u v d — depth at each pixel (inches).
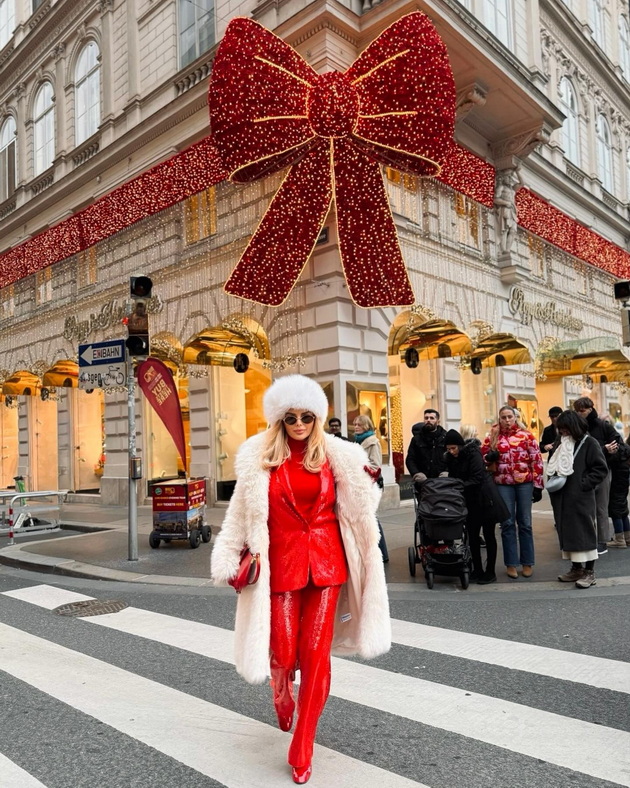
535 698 152.2
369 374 507.8
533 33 709.3
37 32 887.1
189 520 387.9
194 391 626.2
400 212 551.5
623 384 1028.5
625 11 1147.9
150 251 673.6
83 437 824.3
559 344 762.2
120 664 187.6
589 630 203.5
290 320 515.5
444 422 624.1
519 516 283.0
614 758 122.5
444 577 290.8
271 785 116.3
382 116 446.6
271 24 532.7
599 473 256.7
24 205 886.4
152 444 686.5
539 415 840.3
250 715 148.5
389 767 121.7
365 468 129.8
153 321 663.1
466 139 627.5
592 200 900.0
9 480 1021.8
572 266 865.5
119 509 652.1
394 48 442.0
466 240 643.5
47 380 791.1
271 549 125.3
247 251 485.4
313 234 476.1
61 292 830.5
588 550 257.3
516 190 692.7
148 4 697.0
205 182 589.3
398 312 539.2
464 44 507.8
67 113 836.0
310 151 467.5
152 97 676.7
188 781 119.0
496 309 671.1
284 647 122.6
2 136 1010.1
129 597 278.4
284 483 125.4
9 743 137.6
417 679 167.6
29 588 304.0
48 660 192.7
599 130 1000.9
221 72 447.2
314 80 440.8
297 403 126.1
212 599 268.2
